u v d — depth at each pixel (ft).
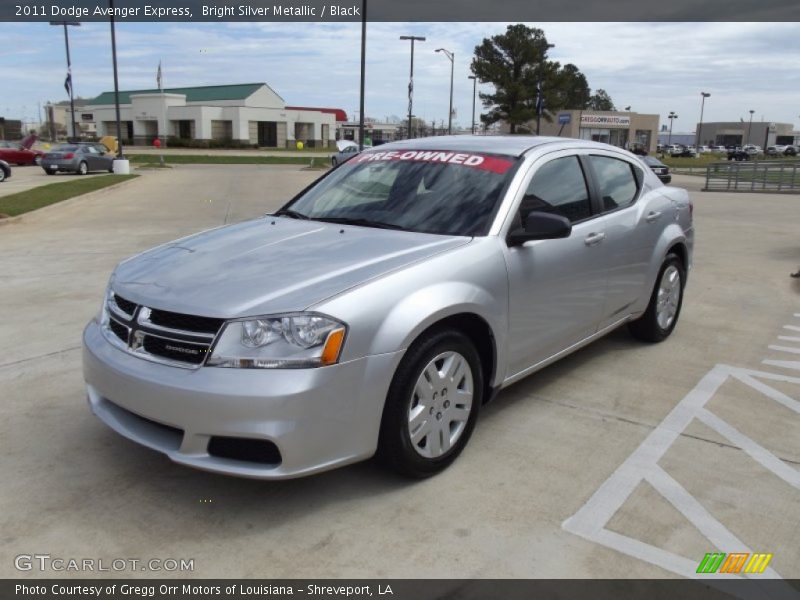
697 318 21.36
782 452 12.23
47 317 20.77
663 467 11.61
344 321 9.56
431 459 10.98
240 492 10.71
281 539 9.52
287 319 9.43
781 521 10.09
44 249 33.68
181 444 9.60
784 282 26.86
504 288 11.98
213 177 98.78
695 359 17.26
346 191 14.64
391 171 14.57
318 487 10.86
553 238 12.12
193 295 10.11
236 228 13.85
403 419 10.32
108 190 70.79
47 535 9.57
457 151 14.42
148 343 10.17
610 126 250.57
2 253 32.48
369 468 11.50
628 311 16.61
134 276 11.41
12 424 13.10
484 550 9.29
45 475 11.19
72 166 96.78
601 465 11.65
